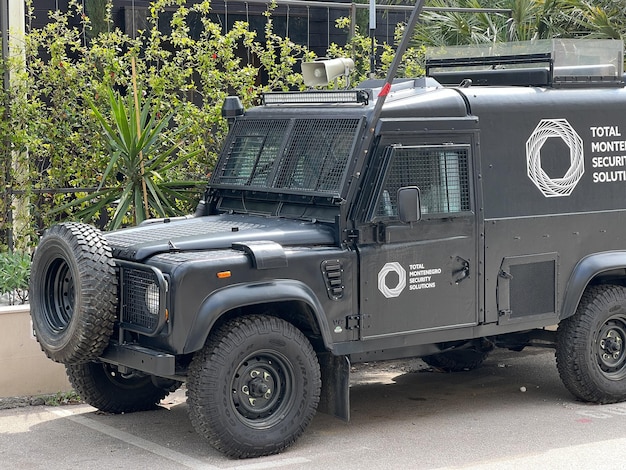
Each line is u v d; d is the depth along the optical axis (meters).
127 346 8.45
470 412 9.93
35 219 12.21
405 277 9.02
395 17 17.55
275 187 9.52
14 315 10.05
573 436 9.03
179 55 12.70
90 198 11.84
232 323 8.34
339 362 8.84
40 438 9.05
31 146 11.80
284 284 8.44
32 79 12.02
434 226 9.12
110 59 12.29
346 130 9.05
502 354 12.66
